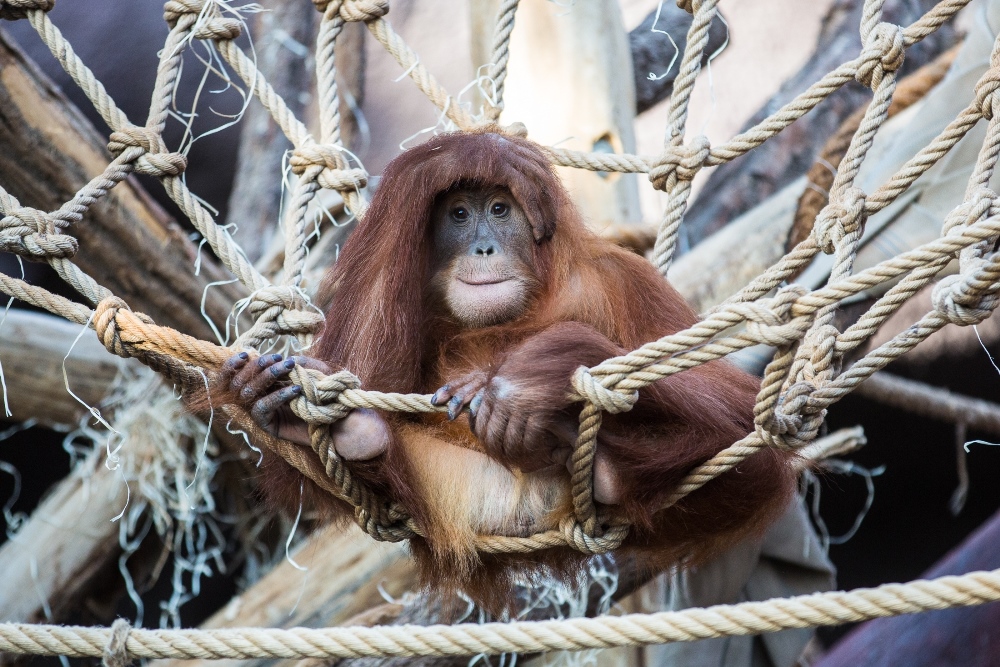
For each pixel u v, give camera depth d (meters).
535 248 5.37
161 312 8.48
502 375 4.44
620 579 7.94
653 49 12.56
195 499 9.10
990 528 9.09
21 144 7.60
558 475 4.95
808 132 12.96
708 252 9.36
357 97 12.91
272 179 12.76
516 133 6.43
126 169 5.80
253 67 6.37
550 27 9.02
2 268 15.19
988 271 3.92
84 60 16.70
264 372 4.31
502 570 5.30
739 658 8.98
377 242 5.38
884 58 5.73
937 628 8.58
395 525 4.98
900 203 8.62
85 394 9.18
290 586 8.26
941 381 16.62
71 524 8.92
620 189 8.95
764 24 16.84
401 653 4.27
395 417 5.18
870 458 18.05
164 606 9.19
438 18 17.50
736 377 5.31
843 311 9.17
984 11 8.48
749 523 5.14
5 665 9.30
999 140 4.88
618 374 4.02
